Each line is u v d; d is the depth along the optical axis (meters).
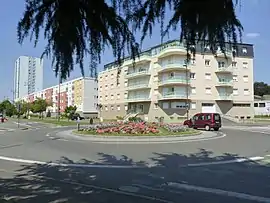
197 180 8.55
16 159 12.74
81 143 19.08
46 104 93.00
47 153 14.59
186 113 55.03
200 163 11.64
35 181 8.42
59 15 3.32
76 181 8.45
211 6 2.90
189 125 34.22
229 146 17.38
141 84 61.72
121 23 3.34
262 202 6.33
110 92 74.88
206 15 2.94
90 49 3.54
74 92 94.81
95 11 3.30
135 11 3.28
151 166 10.99
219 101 56.97
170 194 6.96
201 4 2.93
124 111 69.38
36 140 21.27
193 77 55.44
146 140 20.50
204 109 56.00
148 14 3.25
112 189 7.45
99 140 20.66
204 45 3.14
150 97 60.69
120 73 3.61
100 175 9.34
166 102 57.03
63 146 17.48
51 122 54.78
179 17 3.09
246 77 58.22
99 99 79.94
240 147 16.94
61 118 80.56
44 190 7.30
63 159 12.70
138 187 7.69
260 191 7.25
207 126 32.38
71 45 3.53
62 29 3.39
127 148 16.38
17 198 6.52
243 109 58.47
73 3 3.25
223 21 2.95
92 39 3.49
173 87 55.34
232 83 56.94
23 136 24.86
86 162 11.91
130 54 3.43
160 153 14.46
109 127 25.23
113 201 6.33
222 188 7.55
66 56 3.59
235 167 10.76
